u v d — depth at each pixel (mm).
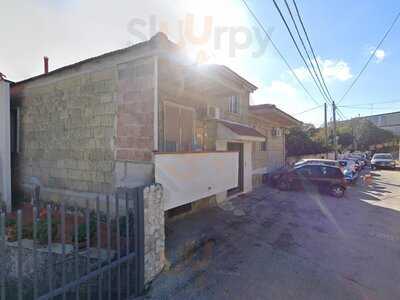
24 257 3855
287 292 3359
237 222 6574
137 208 3299
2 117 6695
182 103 6812
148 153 4875
